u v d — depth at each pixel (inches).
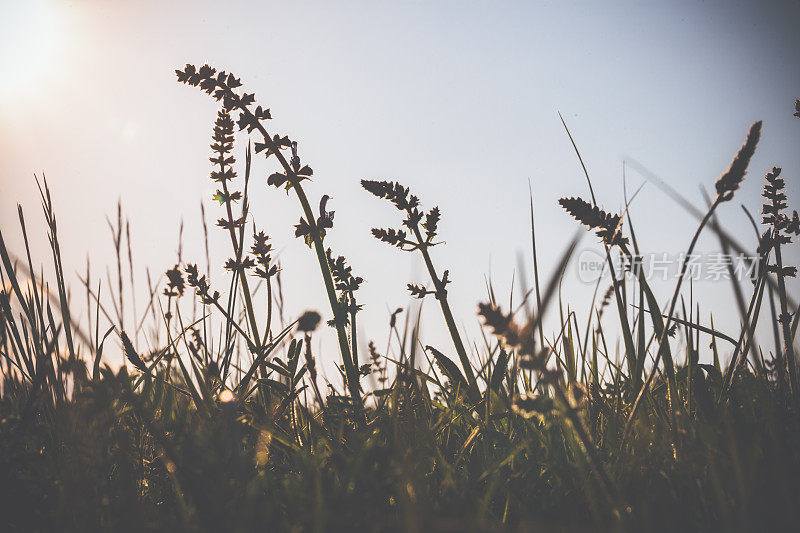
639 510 23.7
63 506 24.0
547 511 25.0
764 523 22.1
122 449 25.2
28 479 25.6
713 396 28.4
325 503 23.7
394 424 25.9
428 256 30.0
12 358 29.9
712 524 23.5
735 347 27.5
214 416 27.4
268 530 24.0
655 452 25.4
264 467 27.3
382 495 24.7
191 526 23.2
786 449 24.4
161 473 27.3
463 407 29.8
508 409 28.6
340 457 25.8
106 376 25.1
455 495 24.7
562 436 27.7
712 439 24.5
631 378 28.7
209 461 23.7
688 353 27.7
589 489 23.6
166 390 29.3
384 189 29.8
